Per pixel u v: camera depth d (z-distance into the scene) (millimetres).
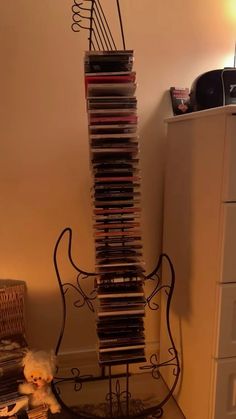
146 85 1396
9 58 1271
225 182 966
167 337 1451
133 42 1354
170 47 1389
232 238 993
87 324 1503
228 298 1025
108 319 1142
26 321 1424
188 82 1427
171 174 1340
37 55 1287
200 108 1237
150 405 1374
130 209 1120
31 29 1267
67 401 1398
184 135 1209
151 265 1530
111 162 1086
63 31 1288
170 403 1389
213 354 1071
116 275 1127
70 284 1463
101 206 1112
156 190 1481
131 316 1143
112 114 1052
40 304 1456
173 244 1350
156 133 1438
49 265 1440
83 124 1364
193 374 1221
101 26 1312
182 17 1377
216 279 1032
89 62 1017
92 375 1531
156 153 1453
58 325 1484
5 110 1301
